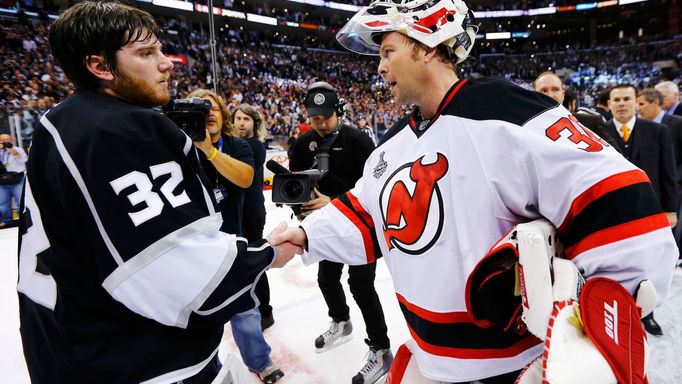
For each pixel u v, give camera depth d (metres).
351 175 2.07
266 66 19.92
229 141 2.01
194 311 0.77
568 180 0.74
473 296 0.81
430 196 0.89
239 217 1.92
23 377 2.08
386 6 0.88
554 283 0.71
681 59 22.41
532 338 0.88
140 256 0.71
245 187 1.87
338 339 2.27
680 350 2.09
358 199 1.17
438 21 0.86
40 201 0.77
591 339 0.65
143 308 0.73
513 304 0.84
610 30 27.88
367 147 2.02
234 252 0.81
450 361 0.90
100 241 0.71
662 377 1.88
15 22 13.96
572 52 26.12
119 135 0.72
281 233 1.10
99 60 0.79
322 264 2.17
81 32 0.78
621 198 0.70
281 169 1.30
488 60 26.36
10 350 2.33
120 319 0.77
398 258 0.98
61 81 11.95
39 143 0.77
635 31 27.30
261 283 2.41
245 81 17.34
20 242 0.87
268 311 2.47
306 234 1.15
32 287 0.83
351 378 1.99
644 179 0.73
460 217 0.85
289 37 23.75
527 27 27.67
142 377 0.77
